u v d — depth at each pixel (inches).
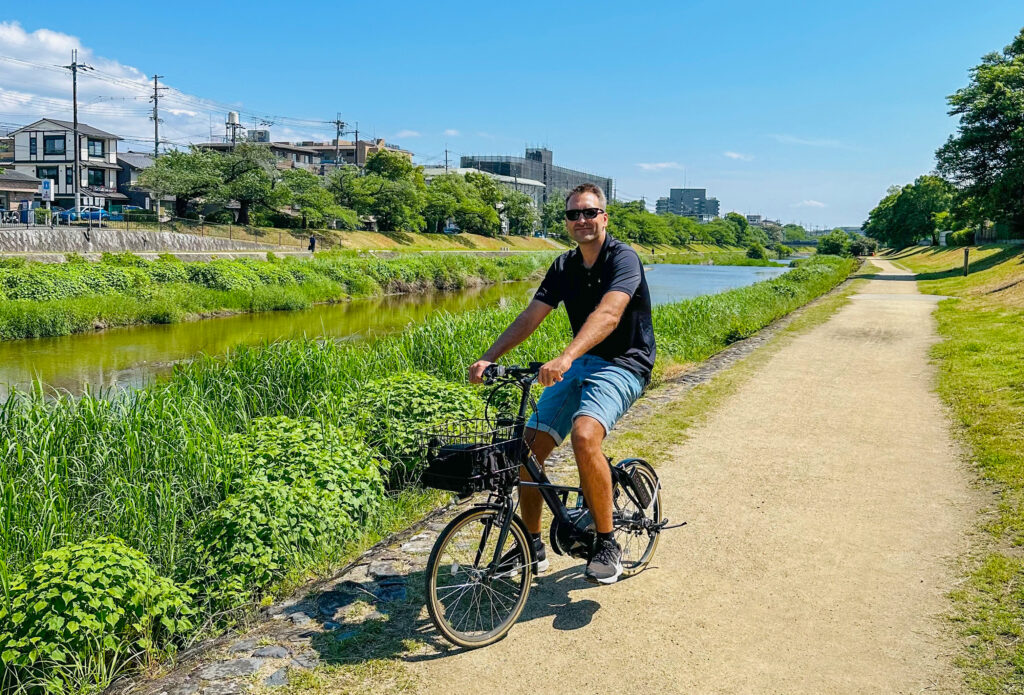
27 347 762.8
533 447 146.6
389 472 247.0
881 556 176.6
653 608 152.6
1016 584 157.4
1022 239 1626.5
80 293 969.5
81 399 265.6
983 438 265.9
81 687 130.6
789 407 333.7
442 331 415.5
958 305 804.0
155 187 1984.5
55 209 2028.8
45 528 183.8
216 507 197.8
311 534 179.8
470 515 134.5
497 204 3715.6
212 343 804.6
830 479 234.1
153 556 179.8
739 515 203.9
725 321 605.9
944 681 125.9
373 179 2659.9
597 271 146.8
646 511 174.2
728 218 7332.7
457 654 135.5
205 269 1175.6
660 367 428.8
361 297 1400.1
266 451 208.5
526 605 153.5
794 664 132.5
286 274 1311.5
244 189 2105.1
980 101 1425.9
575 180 7411.4
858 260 2736.2
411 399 259.8
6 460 215.0
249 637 143.5
